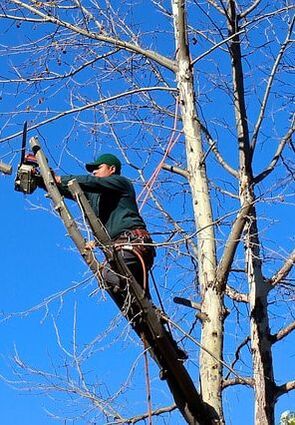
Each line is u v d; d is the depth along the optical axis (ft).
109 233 29.48
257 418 37.96
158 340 28.45
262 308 39.58
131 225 29.45
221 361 30.53
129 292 28.09
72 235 28.27
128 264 28.89
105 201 29.94
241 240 33.68
